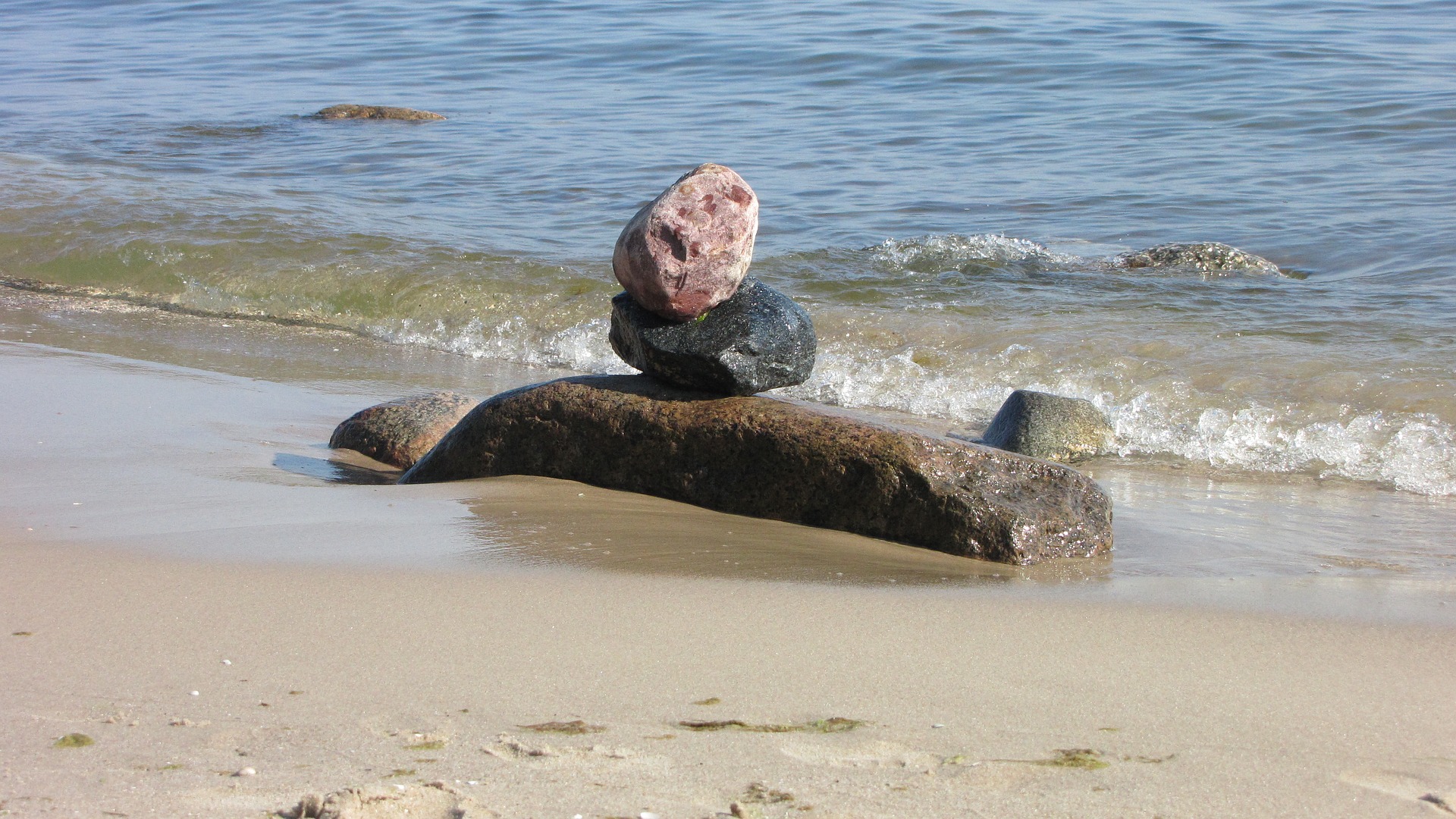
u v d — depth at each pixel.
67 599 10.32
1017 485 13.87
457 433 16.50
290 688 8.55
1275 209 34.88
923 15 66.81
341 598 10.55
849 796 7.08
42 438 17.47
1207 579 12.56
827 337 25.77
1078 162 41.03
